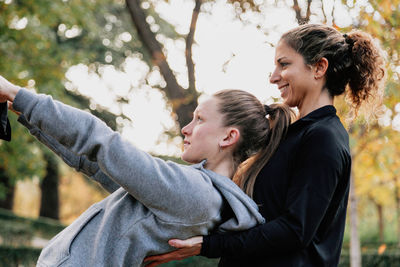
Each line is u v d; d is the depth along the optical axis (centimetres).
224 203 182
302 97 199
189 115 648
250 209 177
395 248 1048
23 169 1241
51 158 1470
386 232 1734
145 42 673
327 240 183
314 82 196
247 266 180
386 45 442
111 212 172
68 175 1958
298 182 175
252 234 172
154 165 166
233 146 191
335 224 186
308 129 185
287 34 201
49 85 1073
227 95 193
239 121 189
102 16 1505
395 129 588
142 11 677
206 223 174
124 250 169
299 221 168
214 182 180
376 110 226
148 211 171
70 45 1479
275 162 187
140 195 164
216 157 189
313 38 195
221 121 189
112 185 205
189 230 172
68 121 162
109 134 165
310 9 483
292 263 173
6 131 172
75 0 1069
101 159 163
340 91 201
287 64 199
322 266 179
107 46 1523
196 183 172
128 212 172
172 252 175
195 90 652
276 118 196
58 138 164
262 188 186
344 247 1097
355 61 200
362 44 202
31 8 975
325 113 191
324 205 171
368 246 1116
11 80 980
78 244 172
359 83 204
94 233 173
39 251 747
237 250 172
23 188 2858
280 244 169
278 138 192
